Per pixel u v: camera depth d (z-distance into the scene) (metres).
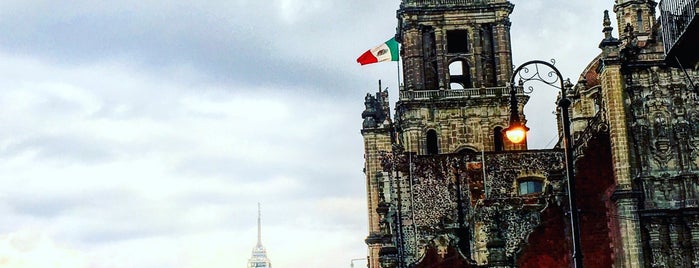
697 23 40.91
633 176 69.94
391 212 85.19
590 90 94.69
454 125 100.31
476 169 87.12
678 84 71.19
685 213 68.69
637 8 93.38
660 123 70.69
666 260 68.62
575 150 81.19
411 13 102.69
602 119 75.56
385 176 99.31
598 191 70.88
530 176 87.50
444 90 100.56
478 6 102.94
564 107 39.97
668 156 70.19
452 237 74.75
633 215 68.88
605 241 70.06
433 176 86.81
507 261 68.50
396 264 76.25
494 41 102.81
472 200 85.75
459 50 106.38
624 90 71.44
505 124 99.81
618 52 71.50
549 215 70.62
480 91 100.50
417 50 102.12
